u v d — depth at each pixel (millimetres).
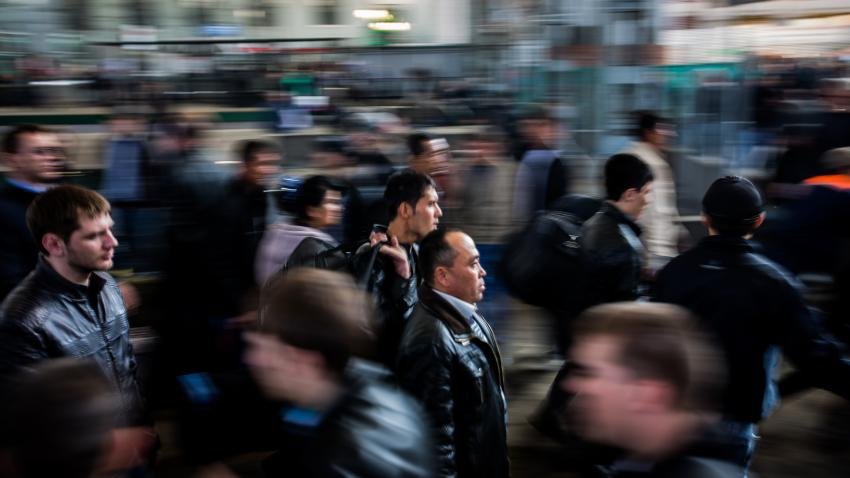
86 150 8188
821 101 9383
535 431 4398
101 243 2570
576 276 3707
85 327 2611
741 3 8180
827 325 3934
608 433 1426
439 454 2584
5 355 2430
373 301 3221
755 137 8695
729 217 2641
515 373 5152
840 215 4840
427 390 2615
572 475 3898
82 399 1230
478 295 2828
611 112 5719
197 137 6016
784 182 6852
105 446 1229
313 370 1580
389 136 8195
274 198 4973
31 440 1174
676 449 1386
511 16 8617
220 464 1693
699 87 6711
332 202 3844
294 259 3430
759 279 2582
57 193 2551
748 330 2584
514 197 5227
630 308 1485
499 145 5320
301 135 9406
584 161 5684
